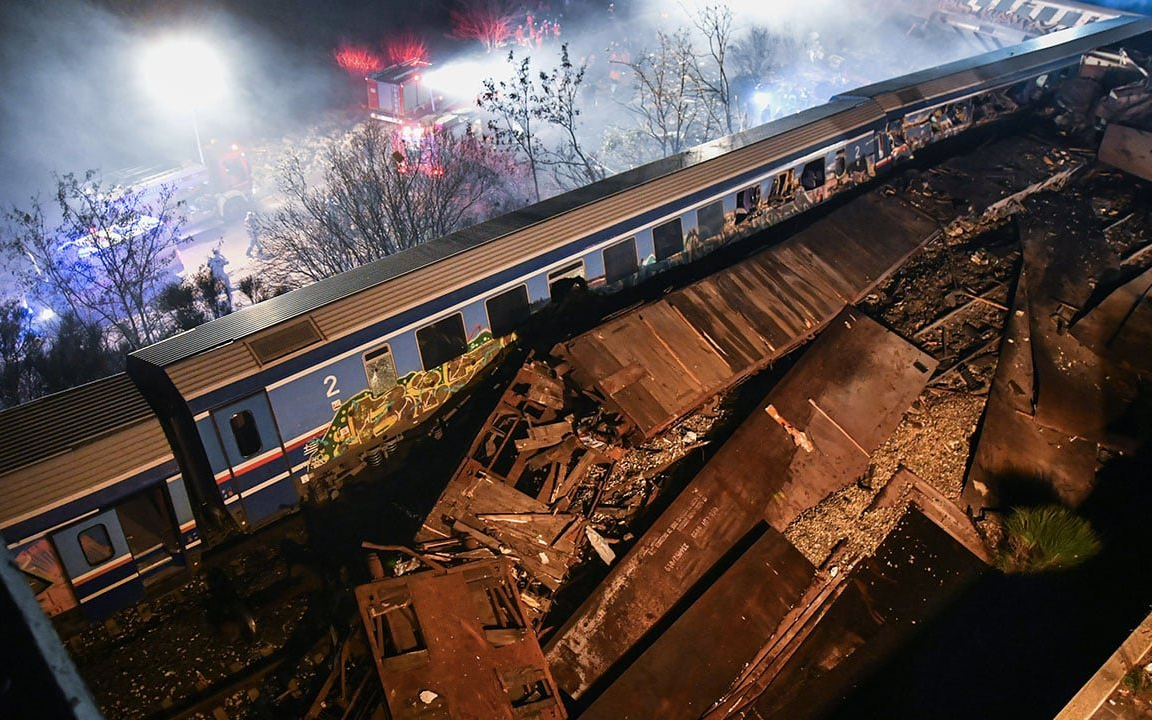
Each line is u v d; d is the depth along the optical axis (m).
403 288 13.73
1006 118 22.50
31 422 11.53
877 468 13.73
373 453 13.99
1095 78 23.19
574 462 13.23
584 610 11.46
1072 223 18.36
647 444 13.69
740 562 11.99
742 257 17.58
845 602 12.38
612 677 11.06
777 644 11.61
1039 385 14.76
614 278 16.17
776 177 18.05
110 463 11.12
